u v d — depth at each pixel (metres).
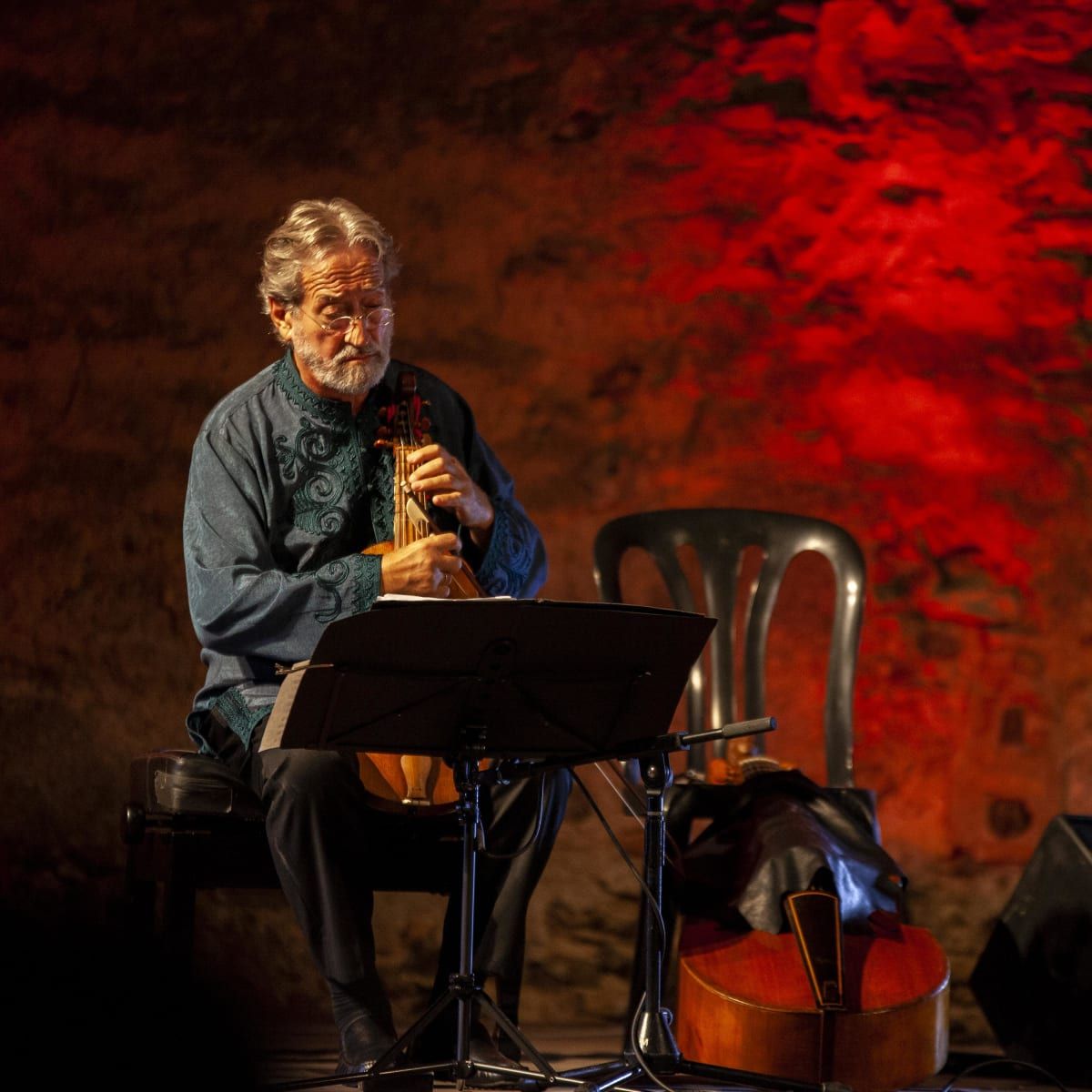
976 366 8.18
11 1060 2.10
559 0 8.43
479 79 8.42
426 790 5.30
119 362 8.28
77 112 8.40
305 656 5.56
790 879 5.57
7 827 7.98
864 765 7.93
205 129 8.41
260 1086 2.27
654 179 8.34
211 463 5.92
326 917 5.11
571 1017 7.71
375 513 6.07
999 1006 6.39
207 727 5.82
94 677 8.09
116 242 8.34
